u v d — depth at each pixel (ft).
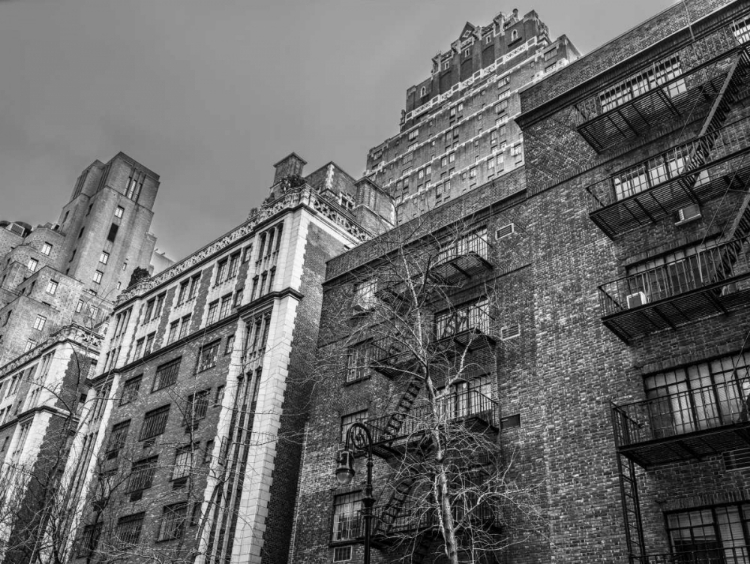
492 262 93.25
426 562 80.02
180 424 130.31
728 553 57.52
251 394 119.03
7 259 370.32
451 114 350.43
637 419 67.46
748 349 62.95
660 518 61.82
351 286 117.91
